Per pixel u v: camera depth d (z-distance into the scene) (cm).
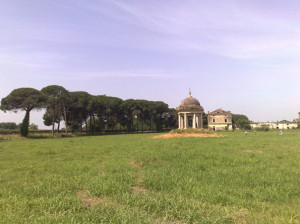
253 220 533
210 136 4547
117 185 796
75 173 1049
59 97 5794
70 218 531
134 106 8406
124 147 2342
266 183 839
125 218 528
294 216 547
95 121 8388
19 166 1267
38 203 639
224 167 1165
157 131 9575
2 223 516
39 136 5278
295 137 3975
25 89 5262
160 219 546
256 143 2623
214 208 598
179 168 1120
